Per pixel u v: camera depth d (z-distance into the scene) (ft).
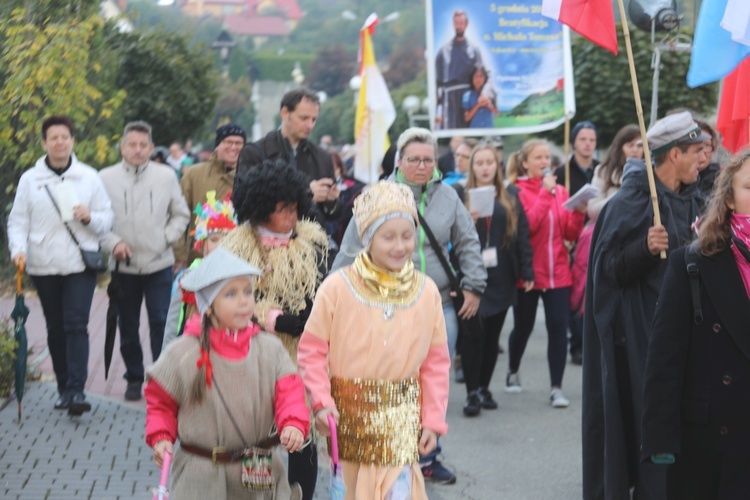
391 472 15.30
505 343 42.29
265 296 17.30
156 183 30.19
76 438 25.72
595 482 20.88
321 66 305.53
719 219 14.90
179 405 14.74
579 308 33.86
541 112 39.04
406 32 317.63
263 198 17.19
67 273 27.58
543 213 30.99
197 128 83.35
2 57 42.57
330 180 22.44
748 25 20.93
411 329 15.40
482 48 38.93
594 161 39.19
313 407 15.31
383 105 40.73
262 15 383.24
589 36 21.65
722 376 14.83
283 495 15.07
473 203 28.96
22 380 26.02
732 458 14.80
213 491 14.53
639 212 20.18
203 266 14.60
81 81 44.21
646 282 19.97
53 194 27.43
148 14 153.69
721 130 25.26
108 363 26.66
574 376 35.14
